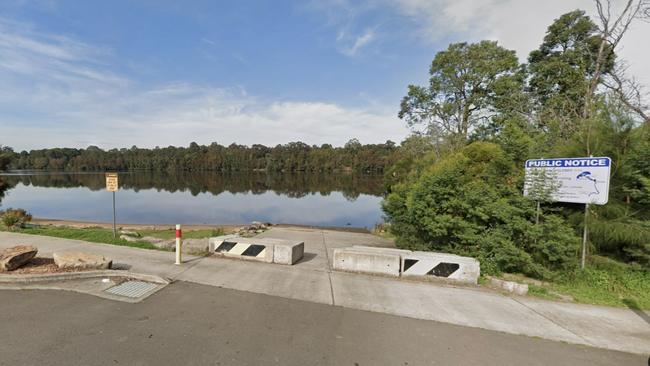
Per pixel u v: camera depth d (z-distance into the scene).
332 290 4.99
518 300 4.82
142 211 25.25
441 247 6.93
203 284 5.05
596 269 6.11
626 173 6.25
